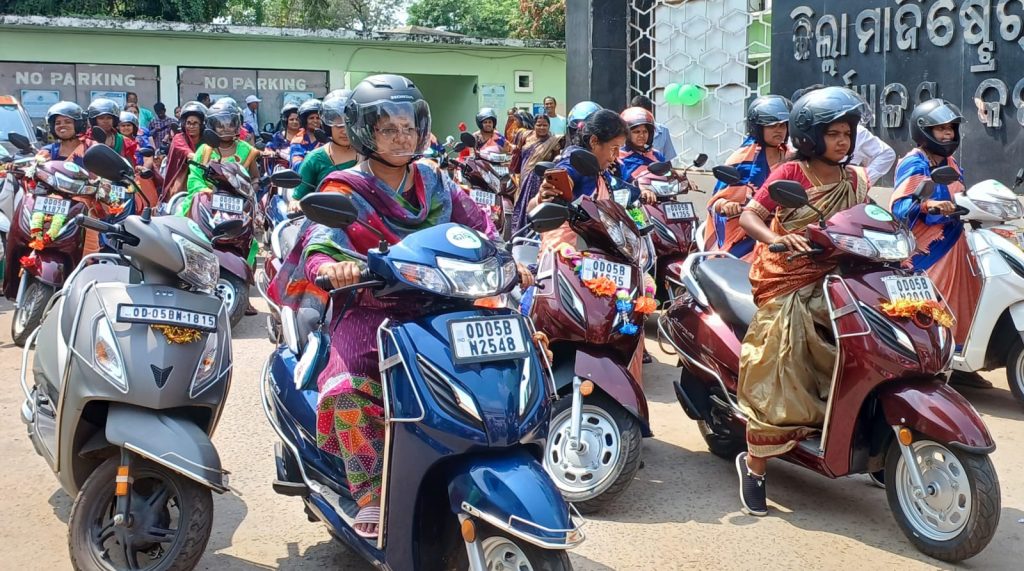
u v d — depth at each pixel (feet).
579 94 41.09
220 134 26.78
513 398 9.69
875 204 13.82
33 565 12.61
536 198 15.99
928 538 12.85
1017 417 19.27
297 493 11.89
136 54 71.15
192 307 11.73
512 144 42.34
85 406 11.52
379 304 10.55
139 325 11.43
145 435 11.00
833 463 13.48
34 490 15.14
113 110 34.12
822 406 13.76
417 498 9.82
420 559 10.19
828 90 13.80
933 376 13.04
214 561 12.76
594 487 14.07
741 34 36.83
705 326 15.92
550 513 9.14
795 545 13.41
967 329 19.71
